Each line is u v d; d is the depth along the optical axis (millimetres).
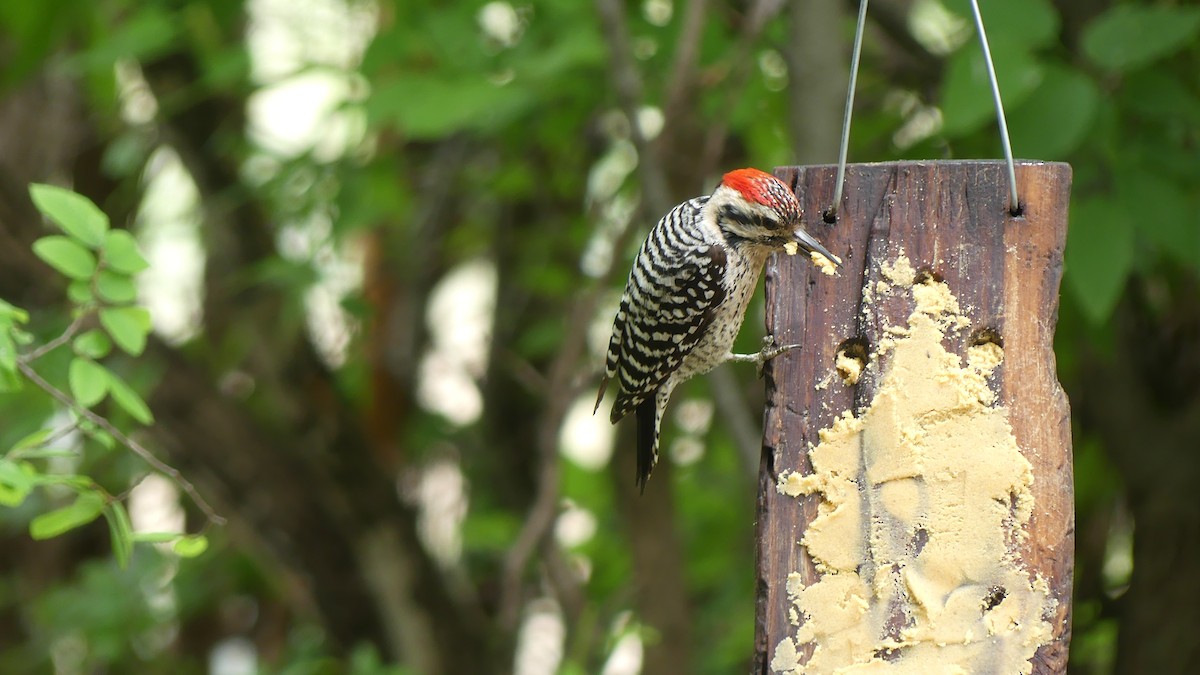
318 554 12992
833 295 5926
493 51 10016
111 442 6434
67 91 14016
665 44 10695
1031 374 5801
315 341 14047
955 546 5738
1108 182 7602
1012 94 7059
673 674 13391
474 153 13516
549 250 13445
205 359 13570
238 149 11891
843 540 5781
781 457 5840
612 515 15391
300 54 11328
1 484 6004
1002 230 5879
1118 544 12953
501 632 10914
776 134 11391
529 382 11906
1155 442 10531
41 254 6309
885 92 11102
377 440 14867
